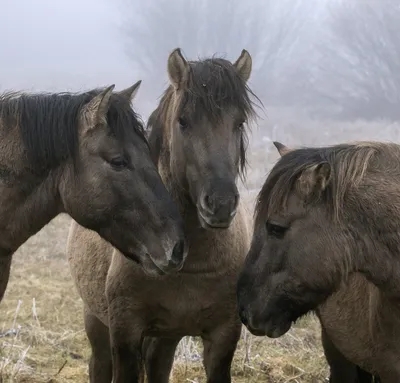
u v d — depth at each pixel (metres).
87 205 4.05
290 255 3.77
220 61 4.32
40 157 4.02
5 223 4.12
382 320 4.02
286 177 3.77
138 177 4.04
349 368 4.93
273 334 3.90
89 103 4.01
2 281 4.27
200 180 4.13
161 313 4.63
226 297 4.56
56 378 6.16
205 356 4.77
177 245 4.03
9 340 7.05
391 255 3.64
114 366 4.75
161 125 4.59
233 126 4.21
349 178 3.71
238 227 4.62
